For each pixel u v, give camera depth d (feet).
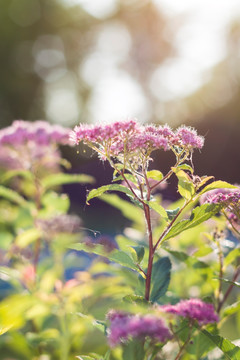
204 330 1.78
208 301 1.93
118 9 20.04
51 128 2.82
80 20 19.04
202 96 15.47
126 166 1.86
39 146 2.75
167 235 1.80
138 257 1.82
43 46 18.29
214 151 13.65
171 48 17.46
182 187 1.82
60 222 1.81
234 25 16.84
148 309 1.65
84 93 18.28
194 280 2.40
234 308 1.94
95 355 1.85
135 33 18.40
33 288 2.14
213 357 1.98
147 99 16.61
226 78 15.90
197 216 1.81
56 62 18.35
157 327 1.55
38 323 2.23
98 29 19.34
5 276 2.21
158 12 17.87
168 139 1.84
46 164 2.89
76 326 1.99
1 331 1.82
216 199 1.82
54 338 2.06
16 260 2.20
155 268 1.94
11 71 16.96
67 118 17.51
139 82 17.67
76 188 11.70
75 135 1.84
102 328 1.77
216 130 13.88
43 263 2.30
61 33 18.79
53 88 18.08
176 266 2.49
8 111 16.72
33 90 17.24
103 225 9.90
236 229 1.99
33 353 2.15
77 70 18.70
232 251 2.03
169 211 1.87
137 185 1.85
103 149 1.89
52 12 18.31
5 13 16.99
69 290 1.83
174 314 1.65
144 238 2.43
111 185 1.81
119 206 2.62
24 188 2.84
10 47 16.99
